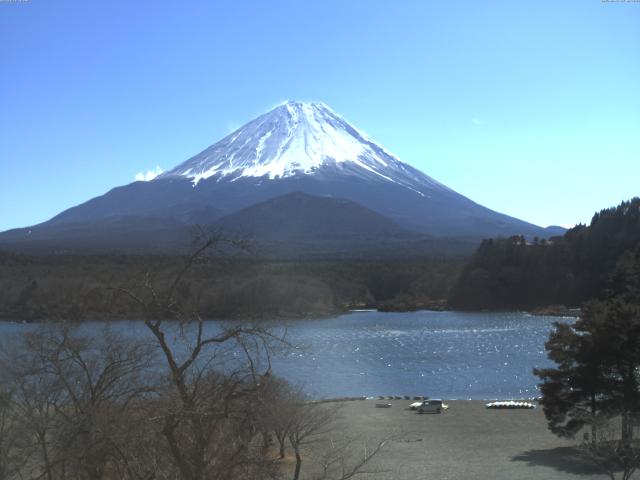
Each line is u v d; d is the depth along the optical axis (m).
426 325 150.00
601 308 36.75
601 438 31.48
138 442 16.70
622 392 35.38
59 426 18.08
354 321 162.25
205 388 16.52
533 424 48.00
